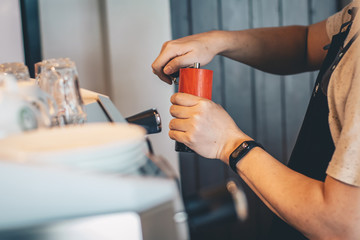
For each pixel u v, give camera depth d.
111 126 0.49
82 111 0.73
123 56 2.12
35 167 0.39
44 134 0.47
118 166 0.40
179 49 0.99
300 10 2.47
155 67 1.01
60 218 0.40
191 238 0.40
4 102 0.49
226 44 1.12
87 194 0.39
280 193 0.71
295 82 2.54
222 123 0.83
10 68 0.81
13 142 0.44
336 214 0.63
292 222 0.69
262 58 1.21
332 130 0.71
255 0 2.38
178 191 0.39
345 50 0.77
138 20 2.11
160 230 0.39
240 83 2.43
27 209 0.39
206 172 2.43
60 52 2.12
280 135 2.56
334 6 2.52
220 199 0.38
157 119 0.92
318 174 0.85
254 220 2.53
